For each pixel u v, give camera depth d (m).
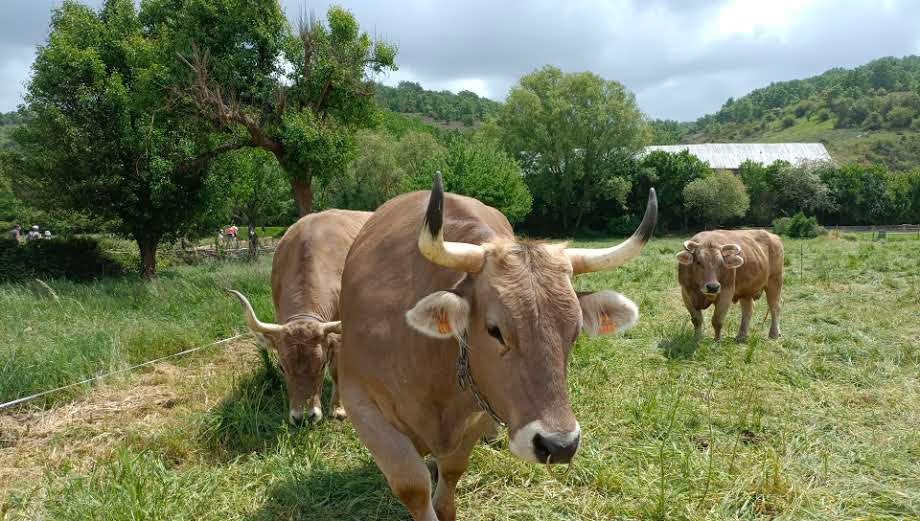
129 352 7.45
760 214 55.91
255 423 5.19
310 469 4.48
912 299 10.66
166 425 5.21
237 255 25.41
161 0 17.52
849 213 55.41
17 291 11.44
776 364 7.02
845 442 4.85
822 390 6.10
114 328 8.06
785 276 14.53
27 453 4.91
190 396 6.08
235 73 15.98
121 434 5.18
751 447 4.82
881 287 12.45
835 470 4.35
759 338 8.56
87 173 17.66
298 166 16.25
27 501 4.05
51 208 18.91
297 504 4.02
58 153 17.48
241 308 9.41
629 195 54.47
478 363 2.63
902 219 55.25
